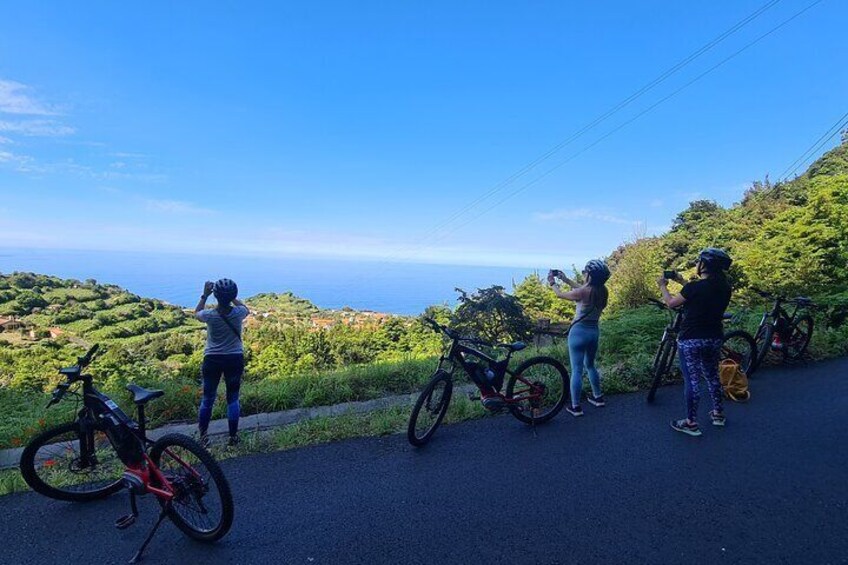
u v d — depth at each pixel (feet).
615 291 39.91
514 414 16.53
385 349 50.26
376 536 10.57
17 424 19.25
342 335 50.83
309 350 46.44
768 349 21.91
